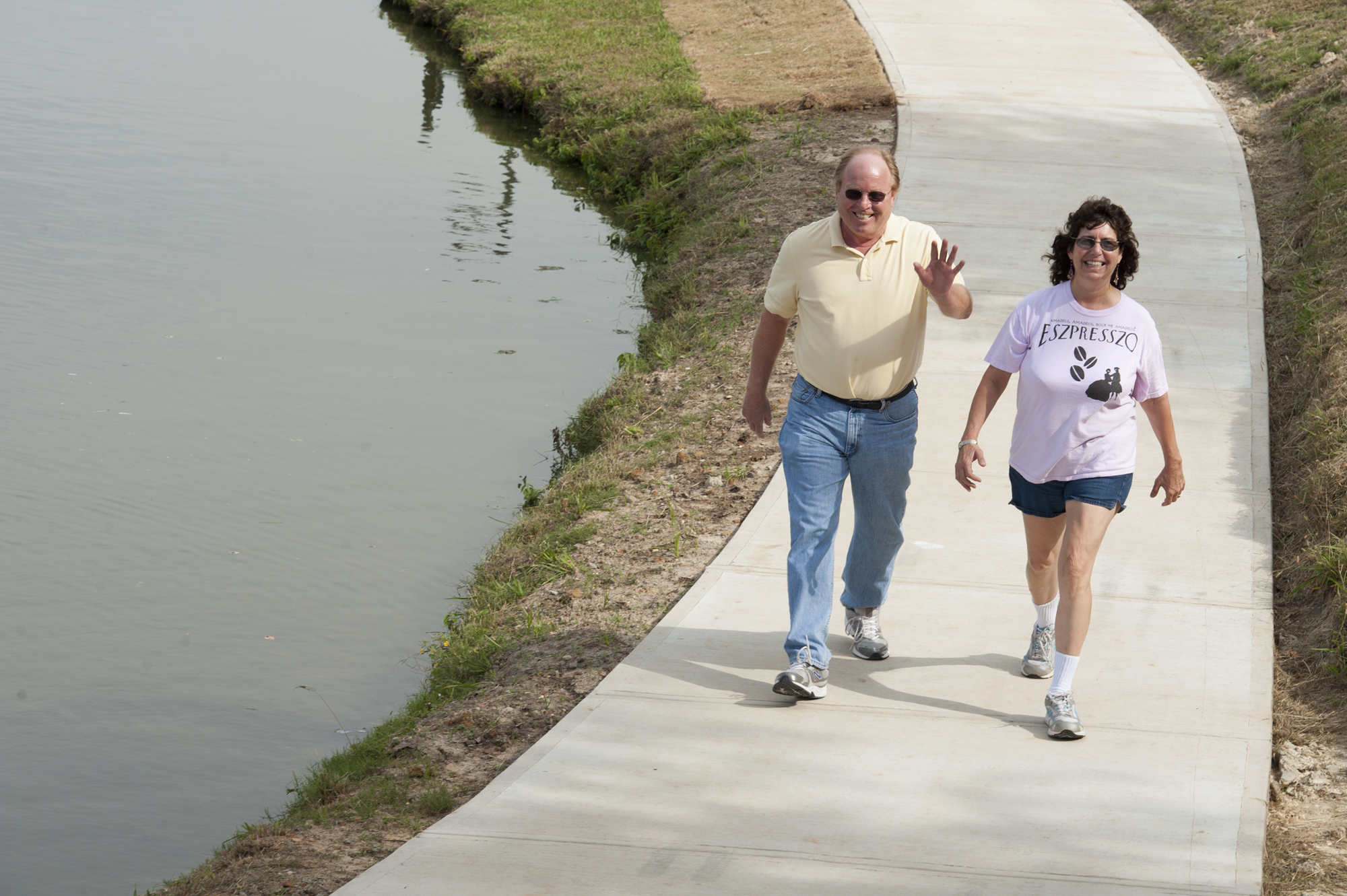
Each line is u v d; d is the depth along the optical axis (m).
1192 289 18.45
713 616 11.55
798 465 9.95
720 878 8.15
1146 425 14.70
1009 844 8.41
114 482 16.20
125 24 43.84
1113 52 30.78
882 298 9.62
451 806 9.37
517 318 22.11
